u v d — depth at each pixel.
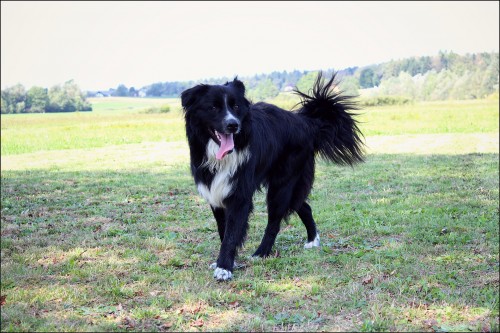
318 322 4.11
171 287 4.95
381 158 15.32
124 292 4.80
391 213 7.98
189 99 5.46
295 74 61.41
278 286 4.91
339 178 11.70
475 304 4.38
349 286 4.84
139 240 6.79
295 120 6.30
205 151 5.49
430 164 13.59
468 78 65.19
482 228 6.89
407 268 5.32
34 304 4.58
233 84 5.47
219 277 5.19
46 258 6.15
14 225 7.97
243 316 4.26
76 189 11.19
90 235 7.21
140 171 14.16
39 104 60.62
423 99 63.31
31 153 21.16
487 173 11.83
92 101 71.50
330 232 7.09
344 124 6.80
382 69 66.12
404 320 4.07
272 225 6.16
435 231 6.84
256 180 5.71
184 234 7.23
